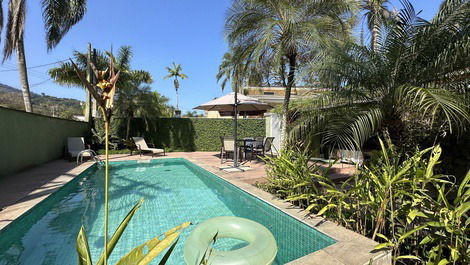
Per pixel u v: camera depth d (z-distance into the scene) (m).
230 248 2.92
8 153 6.14
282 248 2.82
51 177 5.93
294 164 4.11
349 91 3.76
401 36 3.66
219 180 6.08
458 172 3.85
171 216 3.96
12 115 6.34
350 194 3.08
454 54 3.17
